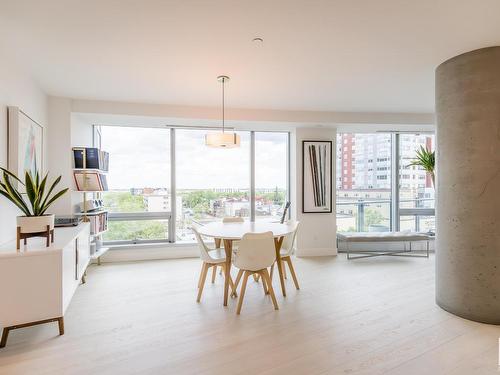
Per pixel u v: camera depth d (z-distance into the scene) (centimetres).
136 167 480
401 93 369
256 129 509
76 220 318
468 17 201
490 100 241
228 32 220
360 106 429
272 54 257
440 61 272
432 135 553
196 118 420
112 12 193
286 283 352
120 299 300
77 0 180
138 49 246
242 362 192
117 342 217
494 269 242
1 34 220
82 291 322
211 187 512
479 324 244
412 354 200
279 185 542
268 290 296
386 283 350
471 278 249
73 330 234
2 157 242
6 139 248
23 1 180
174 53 254
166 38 228
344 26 212
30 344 213
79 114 392
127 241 476
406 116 472
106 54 255
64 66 279
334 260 465
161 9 190
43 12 193
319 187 504
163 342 217
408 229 558
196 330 235
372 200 559
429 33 222
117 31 218
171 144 491
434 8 190
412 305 284
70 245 244
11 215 251
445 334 228
